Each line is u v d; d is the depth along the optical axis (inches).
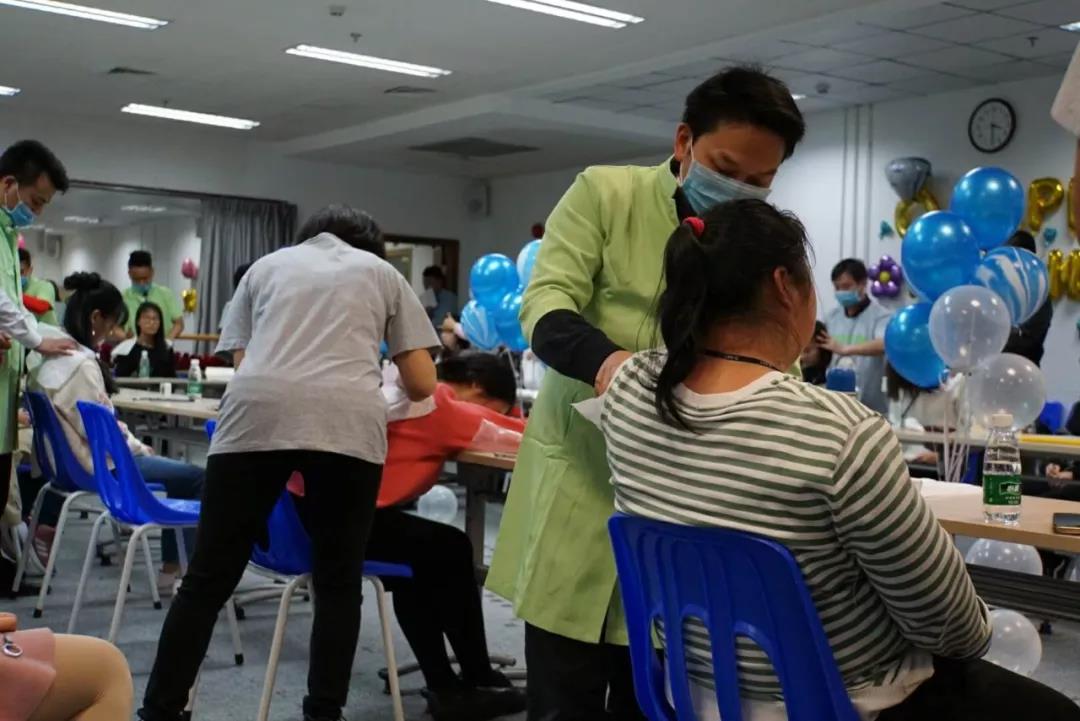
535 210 525.7
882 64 327.0
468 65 354.9
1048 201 329.1
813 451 53.9
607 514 75.4
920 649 59.0
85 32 327.3
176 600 104.7
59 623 159.9
